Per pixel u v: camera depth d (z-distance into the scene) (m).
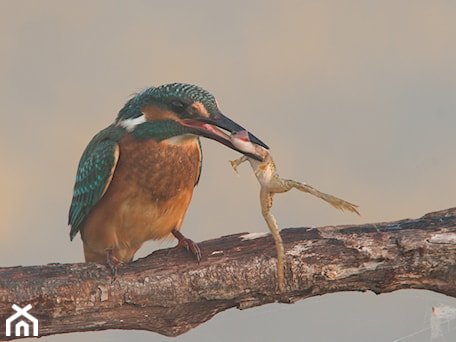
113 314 9.89
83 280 9.80
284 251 10.00
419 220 10.12
